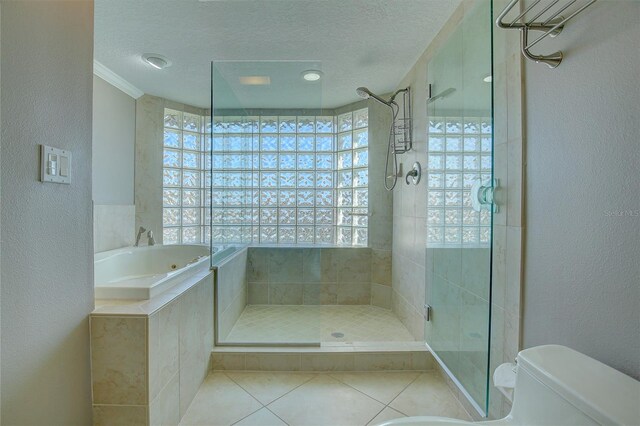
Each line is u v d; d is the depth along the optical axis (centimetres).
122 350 113
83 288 108
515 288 115
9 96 77
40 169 87
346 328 239
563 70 93
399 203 257
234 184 255
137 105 277
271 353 181
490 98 118
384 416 142
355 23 171
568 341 92
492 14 115
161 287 142
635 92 73
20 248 81
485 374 127
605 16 79
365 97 262
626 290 75
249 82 238
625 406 61
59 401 96
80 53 103
